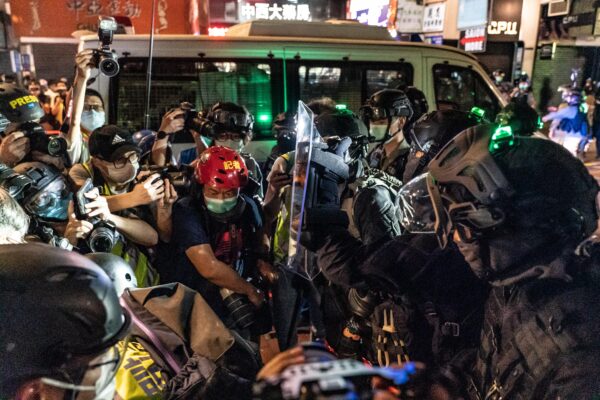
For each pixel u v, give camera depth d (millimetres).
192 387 1167
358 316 1583
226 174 2010
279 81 4941
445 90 5473
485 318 1105
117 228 2006
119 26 5211
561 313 923
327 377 590
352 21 5738
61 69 12211
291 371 610
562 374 912
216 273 2002
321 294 1984
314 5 9055
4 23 14547
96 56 2582
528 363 968
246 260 2242
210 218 2111
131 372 1175
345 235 1367
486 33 11258
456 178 992
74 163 2654
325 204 1426
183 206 2092
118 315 785
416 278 1228
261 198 2682
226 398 1168
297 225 1383
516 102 1401
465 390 1170
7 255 771
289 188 2238
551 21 13656
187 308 1315
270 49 4895
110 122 4570
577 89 10141
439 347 1223
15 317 716
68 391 749
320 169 1442
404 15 12734
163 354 1233
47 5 7387
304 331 3023
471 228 987
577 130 10000
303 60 4988
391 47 5254
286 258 2195
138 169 2303
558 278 936
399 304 1351
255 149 4934
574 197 947
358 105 5219
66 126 2750
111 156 2162
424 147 2105
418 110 3404
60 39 7559
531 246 938
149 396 1164
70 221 1819
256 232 2262
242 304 1996
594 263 941
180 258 2104
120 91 4578
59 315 723
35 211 1790
